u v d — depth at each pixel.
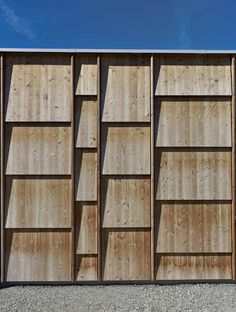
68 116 6.36
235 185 6.35
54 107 6.36
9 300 5.55
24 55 6.41
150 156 6.37
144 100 6.40
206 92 6.42
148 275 6.33
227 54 6.44
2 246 6.27
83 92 6.38
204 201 6.39
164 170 6.38
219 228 6.37
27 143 6.34
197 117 6.42
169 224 6.35
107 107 6.38
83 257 6.34
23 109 6.35
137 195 6.36
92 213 6.34
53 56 6.43
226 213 6.39
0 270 6.27
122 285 6.30
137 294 5.83
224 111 6.43
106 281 6.33
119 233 6.36
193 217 6.38
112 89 6.41
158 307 5.25
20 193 6.32
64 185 6.36
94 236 6.32
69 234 6.35
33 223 6.31
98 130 6.33
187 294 5.83
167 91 6.41
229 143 6.39
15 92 6.36
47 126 6.37
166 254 6.37
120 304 5.37
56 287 6.21
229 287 6.19
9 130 6.35
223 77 6.45
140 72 6.43
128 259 6.34
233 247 6.32
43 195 6.34
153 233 6.31
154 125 6.37
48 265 6.32
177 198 6.35
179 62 6.45
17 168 6.31
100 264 6.29
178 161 6.39
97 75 6.39
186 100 6.43
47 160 6.34
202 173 6.39
